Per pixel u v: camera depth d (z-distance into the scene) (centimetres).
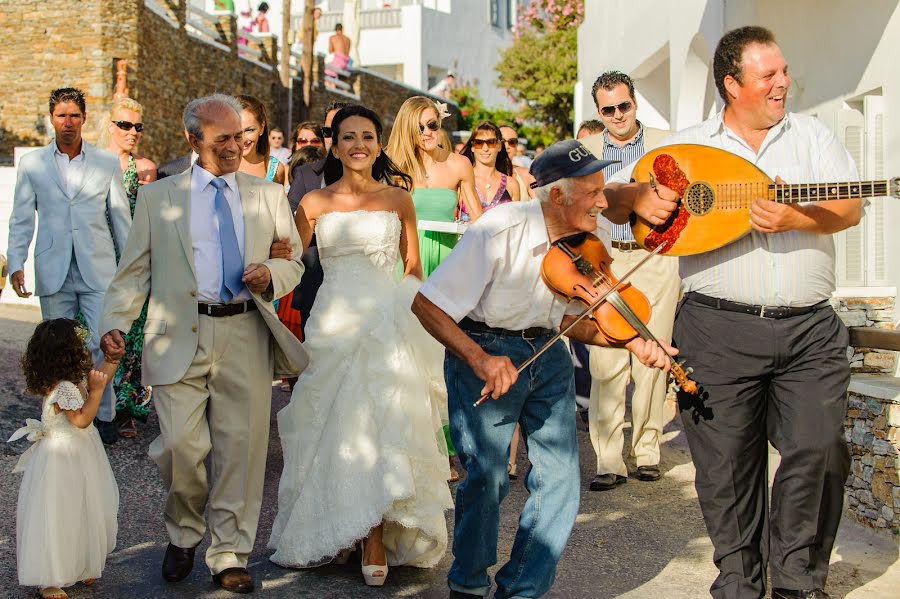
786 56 880
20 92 1859
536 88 3094
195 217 499
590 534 591
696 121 1148
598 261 434
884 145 727
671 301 682
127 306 498
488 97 4581
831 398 447
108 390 720
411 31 4175
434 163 736
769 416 466
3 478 630
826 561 462
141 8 1838
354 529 495
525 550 444
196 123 503
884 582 511
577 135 832
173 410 489
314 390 526
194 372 491
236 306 498
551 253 425
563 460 445
